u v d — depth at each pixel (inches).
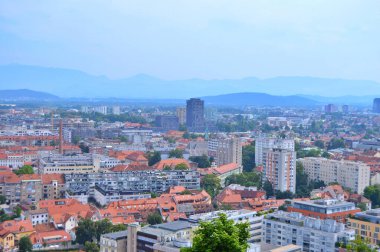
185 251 7175.2
